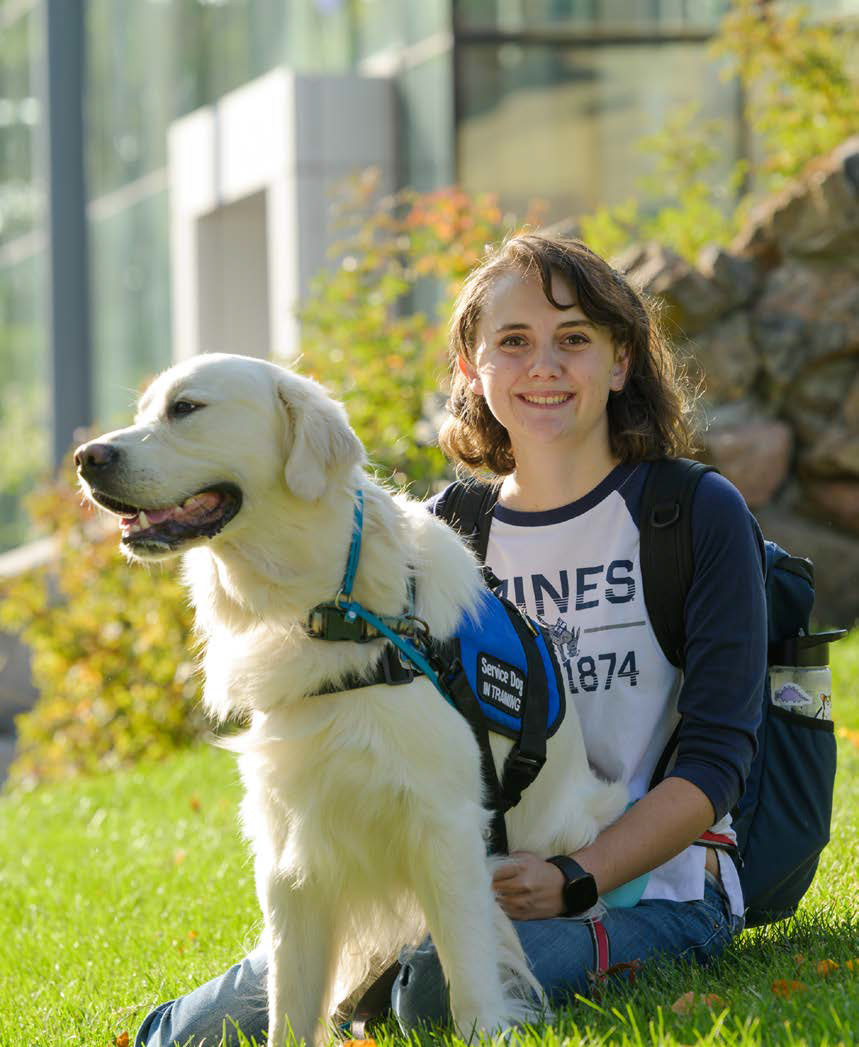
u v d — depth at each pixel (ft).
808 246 33.73
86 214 53.93
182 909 16.81
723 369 33.81
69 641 34.45
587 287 11.66
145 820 23.29
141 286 65.87
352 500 10.79
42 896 18.99
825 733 12.12
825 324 33.42
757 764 12.17
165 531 10.62
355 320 33.76
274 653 10.68
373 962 12.16
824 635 12.09
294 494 10.54
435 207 35.01
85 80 53.42
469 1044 9.52
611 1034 9.41
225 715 11.42
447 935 10.32
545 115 44.57
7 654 50.60
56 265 53.57
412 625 10.59
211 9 59.52
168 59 62.80
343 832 10.69
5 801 28.96
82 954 15.64
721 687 11.08
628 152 44.98
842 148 33.86
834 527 33.83
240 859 18.92
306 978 11.04
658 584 11.53
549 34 44.29
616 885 10.79
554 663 11.59
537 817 11.34
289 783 10.66
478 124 44.27
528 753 11.00
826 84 40.24
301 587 10.61
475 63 44.11
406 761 10.37
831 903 13.32
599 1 44.45
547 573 12.07
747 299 34.19
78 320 53.93
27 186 74.43
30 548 56.95
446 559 11.08
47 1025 12.97
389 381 32.40
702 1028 9.36
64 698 35.47
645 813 10.84
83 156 53.67
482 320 12.28
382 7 48.83
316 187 48.24
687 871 11.57
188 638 32.76
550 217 44.73
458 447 13.46
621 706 11.76
